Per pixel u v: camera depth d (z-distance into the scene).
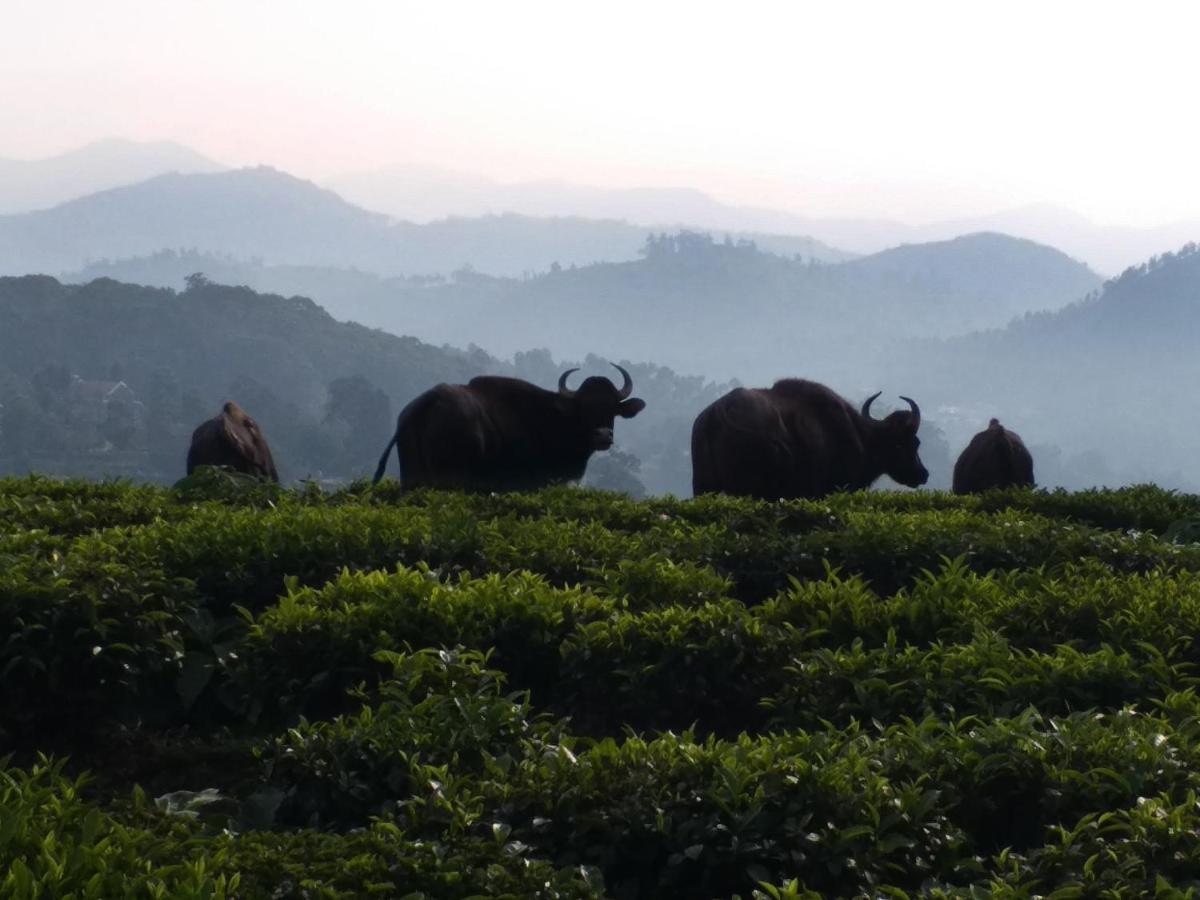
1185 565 10.85
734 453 17.61
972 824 5.84
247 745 7.45
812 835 5.31
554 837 5.40
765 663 7.79
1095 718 6.33
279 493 13.03
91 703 7.55
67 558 8.31
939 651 7.50
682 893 5.33
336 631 7.69
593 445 17.52
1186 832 5.20
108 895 4.45
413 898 4.69
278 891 4.73
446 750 6.01
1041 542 10.98
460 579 8.64
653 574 9.04
